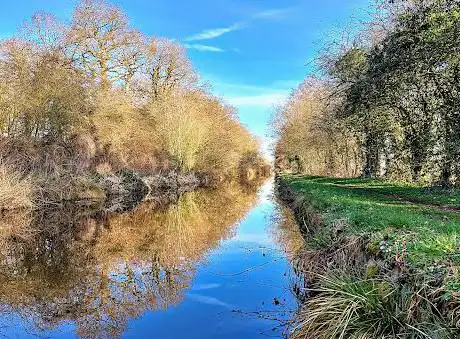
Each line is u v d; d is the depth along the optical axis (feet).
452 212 30.25
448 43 39.68
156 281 29.81
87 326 22.07
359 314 15.14
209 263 34.04
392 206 34.50
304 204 46.65
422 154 53.67
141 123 104.63
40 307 25.23
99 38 96.94
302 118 115.03
